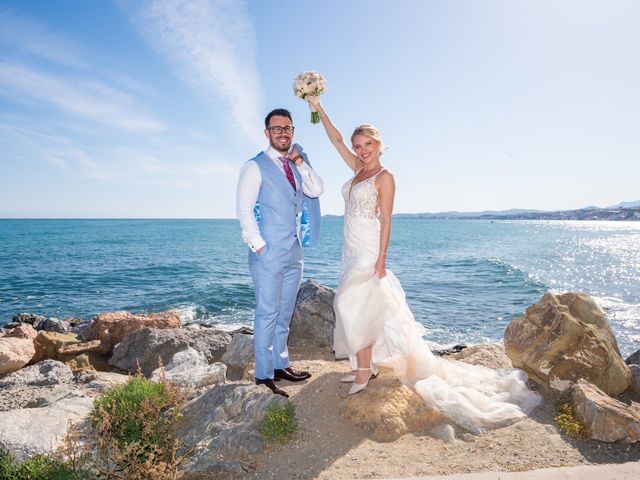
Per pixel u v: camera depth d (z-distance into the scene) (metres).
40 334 7.52
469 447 3.34
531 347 4.58
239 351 5.86
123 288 21.08
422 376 4.20
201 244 62.34
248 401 3.74
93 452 3.20
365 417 3.62
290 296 4.52
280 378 4.58
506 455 3.21
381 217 4.07
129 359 6.60
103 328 8.20
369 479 2.89
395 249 49.19
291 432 3.49
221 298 17.77
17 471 2.87
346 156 4.67
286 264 4.34
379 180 4.06
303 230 4.66
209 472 3.04
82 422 3.58
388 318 4.04
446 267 29.89
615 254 43.72
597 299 18.27
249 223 4.14
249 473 3.04
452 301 17.55
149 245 58.59
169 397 3.63
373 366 4.39
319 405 3.96
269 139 4.31
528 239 75.38
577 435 3.49
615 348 4.54
